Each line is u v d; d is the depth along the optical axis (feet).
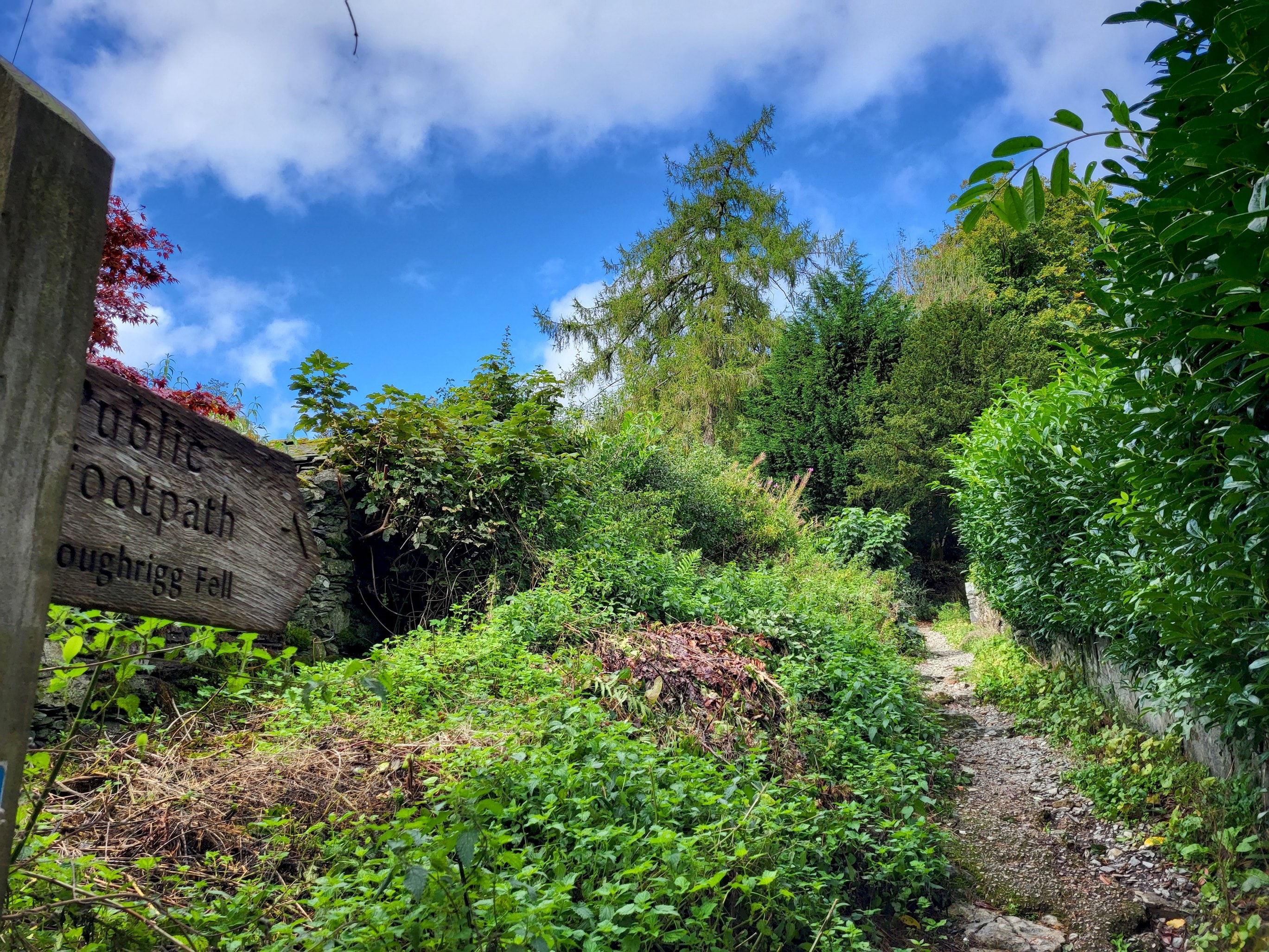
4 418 3.59
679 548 32.04
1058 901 13.08
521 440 23.03
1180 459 10.71
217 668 14.96
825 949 10.26
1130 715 19.08
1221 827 12.90
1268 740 12.03
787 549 38.17
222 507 5.27
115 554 4.41
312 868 8.98
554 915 8.13
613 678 15.62
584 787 10.71
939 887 13.14
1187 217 8.29
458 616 19.97
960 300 63.62
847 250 69.51
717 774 12.99
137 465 4.58
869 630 27.43
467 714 13.33
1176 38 7.91
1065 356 18.40
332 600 19.04
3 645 3.59
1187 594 11.41
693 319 71.56
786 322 71.26
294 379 19.74
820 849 12.19
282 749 11.50
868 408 60.75
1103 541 15.98
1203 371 8.54
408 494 20.57
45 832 8.79
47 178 3.80
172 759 11.04
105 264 20.47
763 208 71.87
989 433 23.02
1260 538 9.66
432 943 7.35
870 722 18.51
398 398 20.34
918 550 59.47
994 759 19.88
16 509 3.65
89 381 4.27
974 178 7.45
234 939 7.45
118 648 7.42
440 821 8.04
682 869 9.21
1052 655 25.23
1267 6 6.35
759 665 18.81
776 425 65.05
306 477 19.71
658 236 74.84
